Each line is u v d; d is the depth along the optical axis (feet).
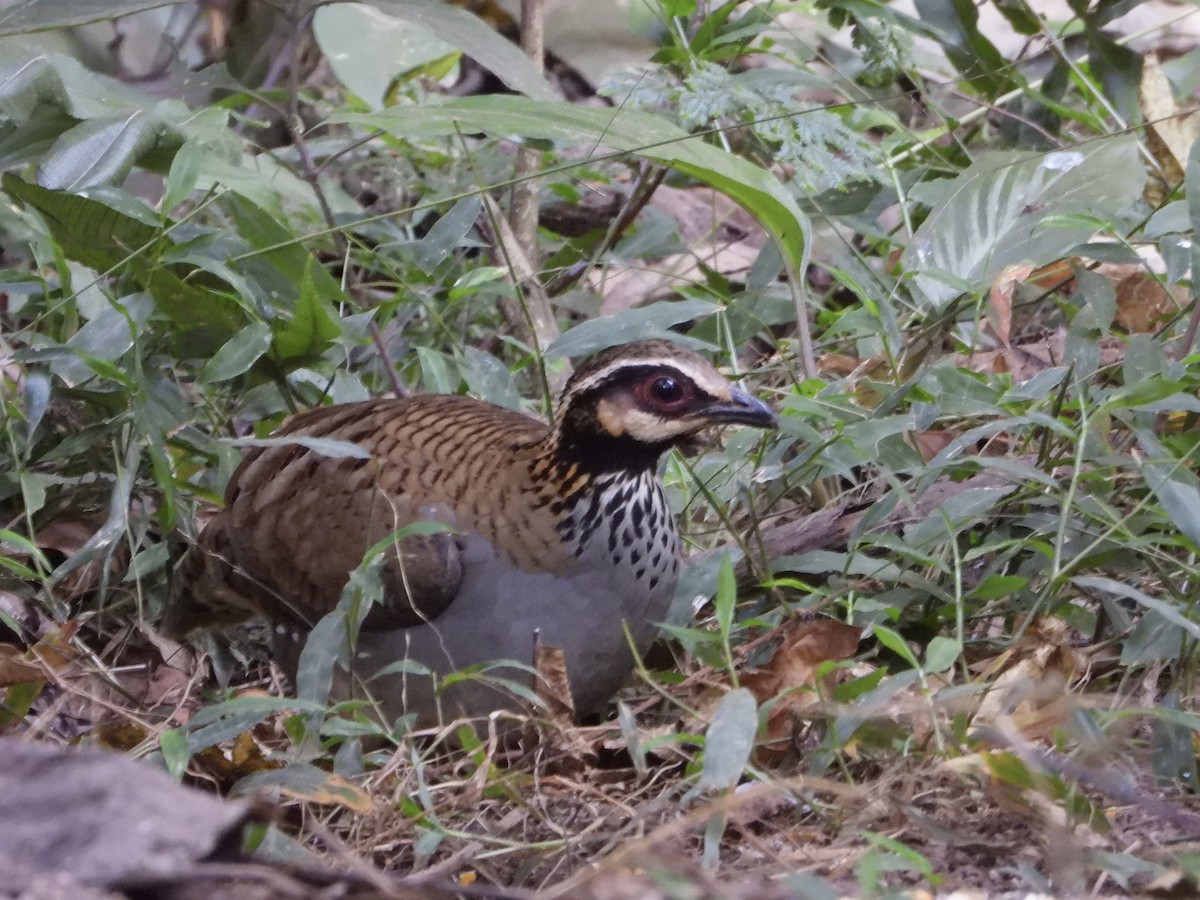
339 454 29.09
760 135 40.04
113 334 33.30
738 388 29.96
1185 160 45.47
